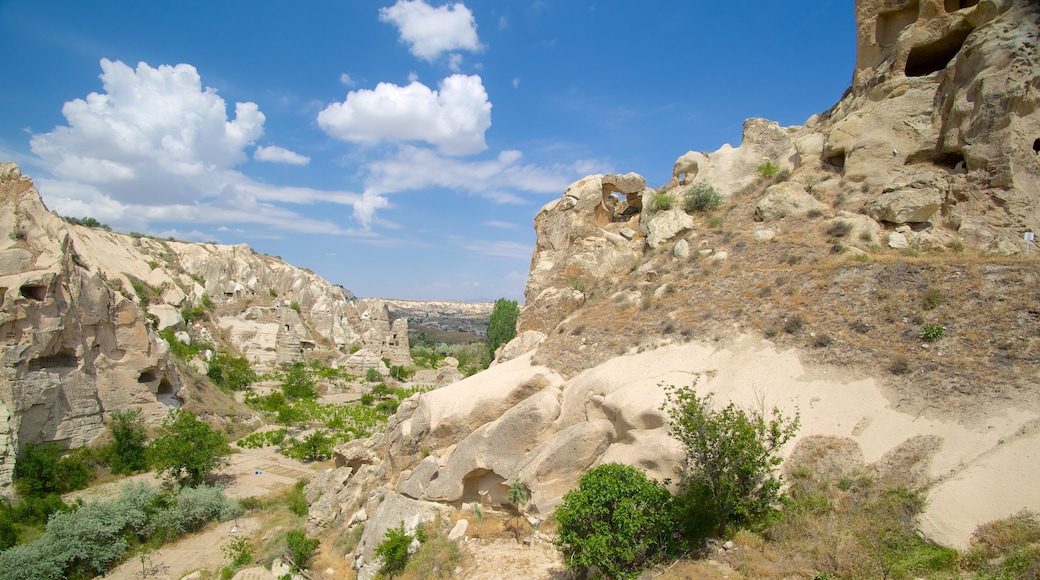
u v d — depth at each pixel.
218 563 24.27
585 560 12.00
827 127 29.95
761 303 19.58
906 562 10.38
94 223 82.50
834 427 14.36
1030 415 12.27
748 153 32.19
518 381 20.67
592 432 17.44
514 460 18.70
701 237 26.39
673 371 18.20
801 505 12.59
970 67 22.83
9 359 32.25
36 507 27.28
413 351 119.56
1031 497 10.65
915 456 12.69
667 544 12.56
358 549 20.36
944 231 21.27
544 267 33.00
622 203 36.34
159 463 32.88
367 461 26.30
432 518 19.36
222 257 91.88
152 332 45.34
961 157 22.98
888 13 28.33
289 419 50.59
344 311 100.56
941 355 14.96
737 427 12.56
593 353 20.98
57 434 34.53
